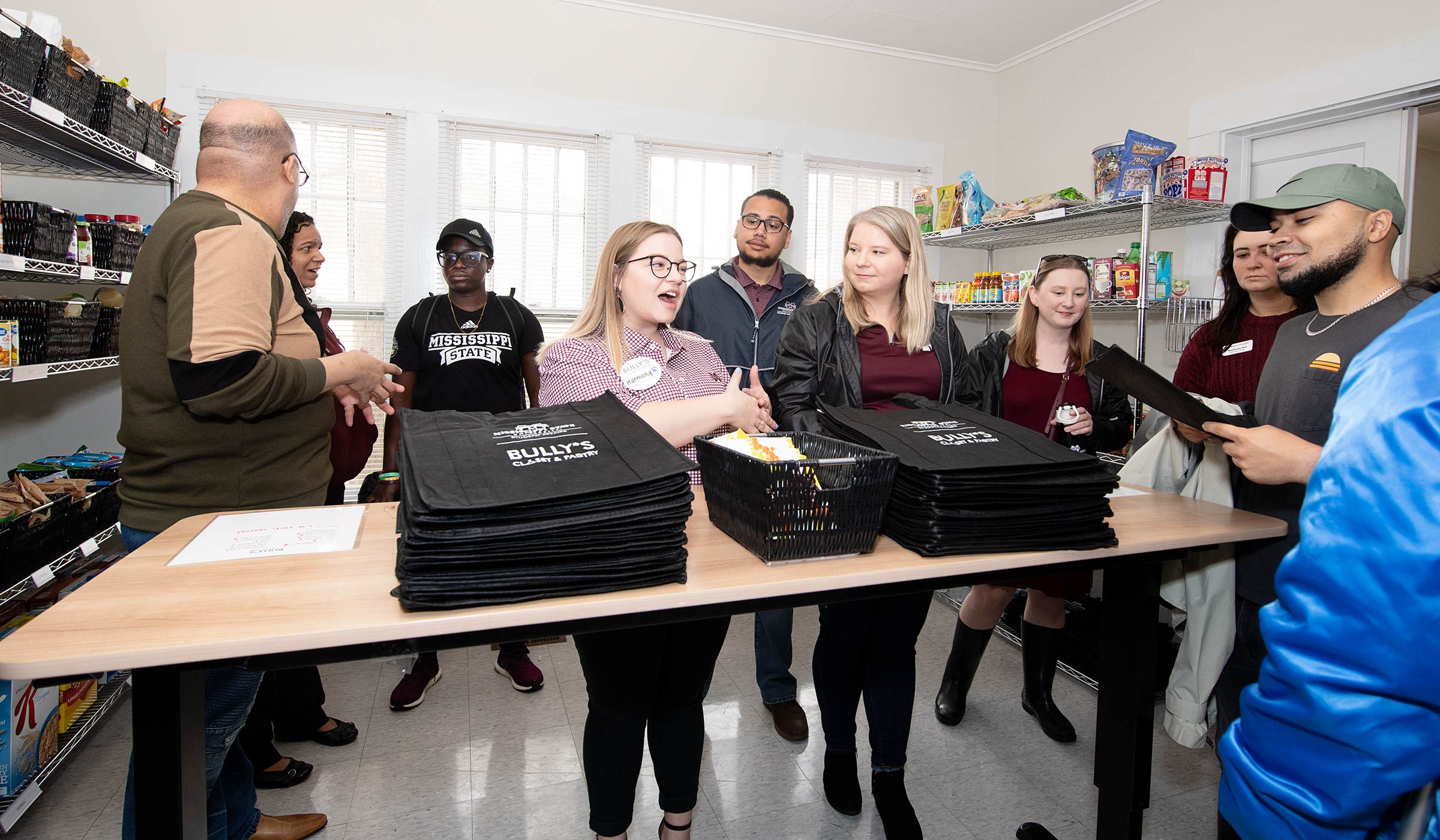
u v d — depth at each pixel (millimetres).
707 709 2248
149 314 1230
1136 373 1218
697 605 910
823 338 1729
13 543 1634
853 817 1724
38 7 2762
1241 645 1410
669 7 3518
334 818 1705
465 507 810
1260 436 1176
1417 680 465
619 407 1128
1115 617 1305
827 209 3996
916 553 1068
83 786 1808
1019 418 2168
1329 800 524
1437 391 473
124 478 1326
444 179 3277
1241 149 3094
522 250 3441
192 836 845
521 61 3357
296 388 1267
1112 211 2889
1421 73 2451
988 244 4043
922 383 1729
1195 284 3193
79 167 2535
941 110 4145
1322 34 2738
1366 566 478
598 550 877
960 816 1737
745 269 2631
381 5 3152
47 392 2746
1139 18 3430
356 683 2404
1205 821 1719
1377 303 1270
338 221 3197
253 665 786
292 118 3107
